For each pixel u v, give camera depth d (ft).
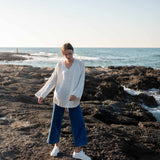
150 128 14.83
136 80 34.86
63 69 8.63
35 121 13.65
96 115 16.85
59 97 8.71
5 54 172.24
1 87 25.07
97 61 118.21
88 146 10.33
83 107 18.12
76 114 8.79
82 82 8.54
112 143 10.89
